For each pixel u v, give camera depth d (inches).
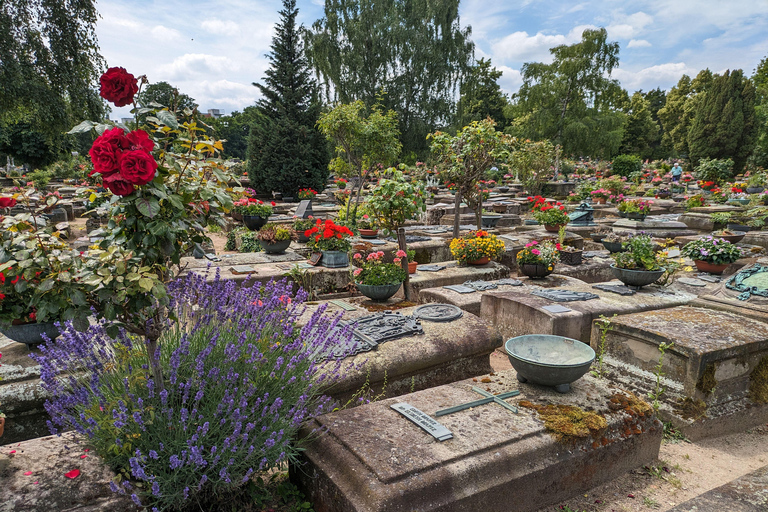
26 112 585.9
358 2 1201.4
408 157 1234.6
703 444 147.3
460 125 1245.7
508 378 143.7
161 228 83.4
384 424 114.7
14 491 80.2
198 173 97.0
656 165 1731.1
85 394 97.8
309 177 946.7
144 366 103.2
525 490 105.7
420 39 1190.9
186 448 91.1
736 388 159.6
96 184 90.7
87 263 91.0
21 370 131.0
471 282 281.0
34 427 131.9
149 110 87.9
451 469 97.4
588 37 1226.6
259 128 928.3
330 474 100.1
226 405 97.3
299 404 107.5
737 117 1461.6
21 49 521.0
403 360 159.6
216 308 122.6
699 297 215.5
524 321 218.7
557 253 293.4
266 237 331.3
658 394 156.3
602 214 685.3
